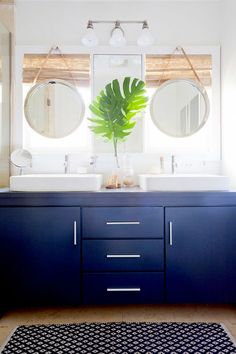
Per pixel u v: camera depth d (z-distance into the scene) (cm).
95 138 238
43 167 238
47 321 181
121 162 236
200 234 181
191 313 191
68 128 238
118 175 230
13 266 180
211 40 239
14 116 236
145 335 163
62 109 238
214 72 240
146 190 190
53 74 238
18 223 179
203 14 239
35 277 180
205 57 239
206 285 181
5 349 151
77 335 164
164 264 181
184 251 181
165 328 171
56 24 238
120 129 230
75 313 192
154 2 238
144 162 239
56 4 238
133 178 236
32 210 180
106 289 181
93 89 238
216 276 182
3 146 226
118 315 189
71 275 180
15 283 180
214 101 240
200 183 188
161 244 181
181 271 181
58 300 180
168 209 180
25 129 238
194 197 181
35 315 190
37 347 153
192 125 240
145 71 239
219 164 239
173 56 239
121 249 180
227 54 227
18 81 236
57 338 161
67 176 195
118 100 230
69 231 180
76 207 180
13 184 189
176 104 240
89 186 188
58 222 180
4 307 191
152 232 180
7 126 230
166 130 239
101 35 238
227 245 182
